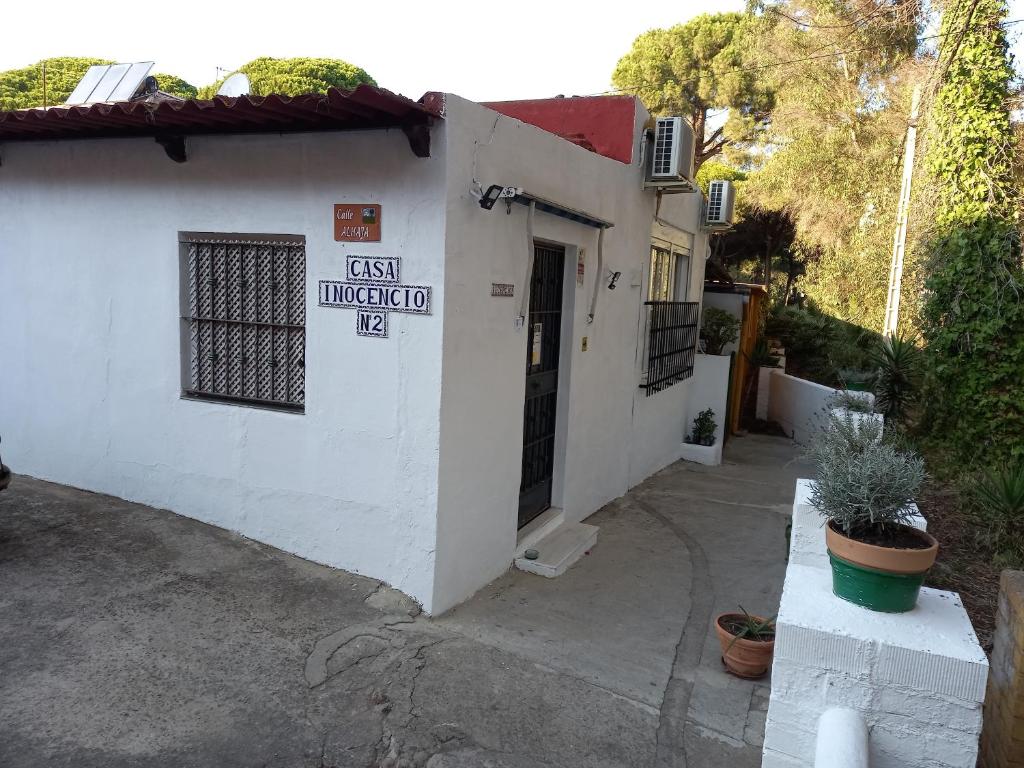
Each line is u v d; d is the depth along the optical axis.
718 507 8.06
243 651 4.03
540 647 4.47
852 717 2.74
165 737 3.31
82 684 3.62
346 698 3.72
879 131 19.17
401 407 4.65
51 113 4.90
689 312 10.19
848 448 4.33
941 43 9.37
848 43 18.98
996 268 7.79
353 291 4.73
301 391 5.15
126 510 5.65
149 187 5.41
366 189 4.61
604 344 7.19
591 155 6.38
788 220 23.70
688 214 9.73
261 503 5.26
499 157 4.89
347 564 4.98
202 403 5.41
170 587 4.61
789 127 21.09
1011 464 6.80
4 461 6.39
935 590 3.18
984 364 7.78
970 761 2.67
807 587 3.15
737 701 4.09
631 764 3.47
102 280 5.71
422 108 4.11
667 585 5.71
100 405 5.86
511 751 3.46
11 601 4.29
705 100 25.28
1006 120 8.08
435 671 4.04
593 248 6.61
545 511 6.58
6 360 6.27
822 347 16.20
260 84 26.98
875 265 17.58
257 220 5.02
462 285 4.61
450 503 4.73
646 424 8.94
